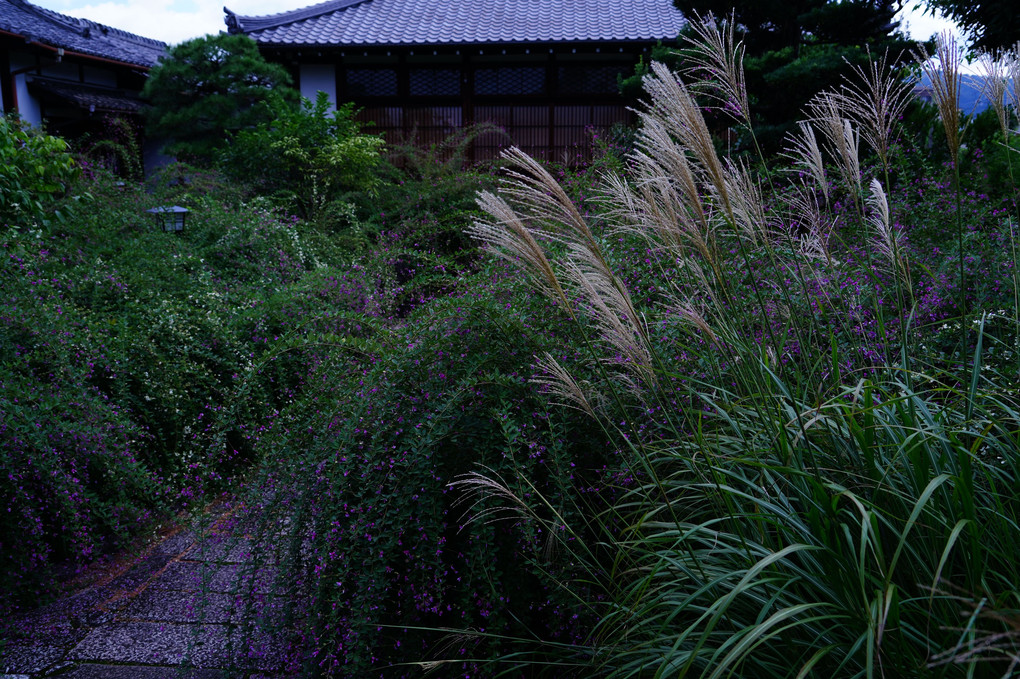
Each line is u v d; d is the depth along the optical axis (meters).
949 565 1.45
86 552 2.69
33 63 12.71
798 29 8.34
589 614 1.82
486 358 2.13
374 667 1.89
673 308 2.29
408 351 2.19
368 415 2.10
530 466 1.87
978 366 1.67
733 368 1.96
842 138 2.19
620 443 2.07
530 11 13.31
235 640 2.36
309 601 2.01
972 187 4.49
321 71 12.42
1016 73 1.97
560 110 12.27
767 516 1.49
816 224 2.39
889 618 1.34
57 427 2.71
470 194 8.32
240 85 11.23
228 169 9.74
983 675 1.26
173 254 5.24
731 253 2.82
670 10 13.16
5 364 2.92
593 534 2.03
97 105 12.51
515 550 1.94
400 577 2.00
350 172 9.41
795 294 2.55
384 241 6.64
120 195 6.67
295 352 3.97
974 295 3.00
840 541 1.51
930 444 1.57
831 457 1.74
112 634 2.46
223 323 4.19
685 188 1.82
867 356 2.27
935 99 1.90
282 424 2.38
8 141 5.07
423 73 12.47
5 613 2.46
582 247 1.75
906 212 4.09
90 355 3.26
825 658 1.42
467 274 3.33
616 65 12.16
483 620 1.93
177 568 2.90
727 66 2.07
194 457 3.33
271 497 2.16
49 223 5.03
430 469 1.93
